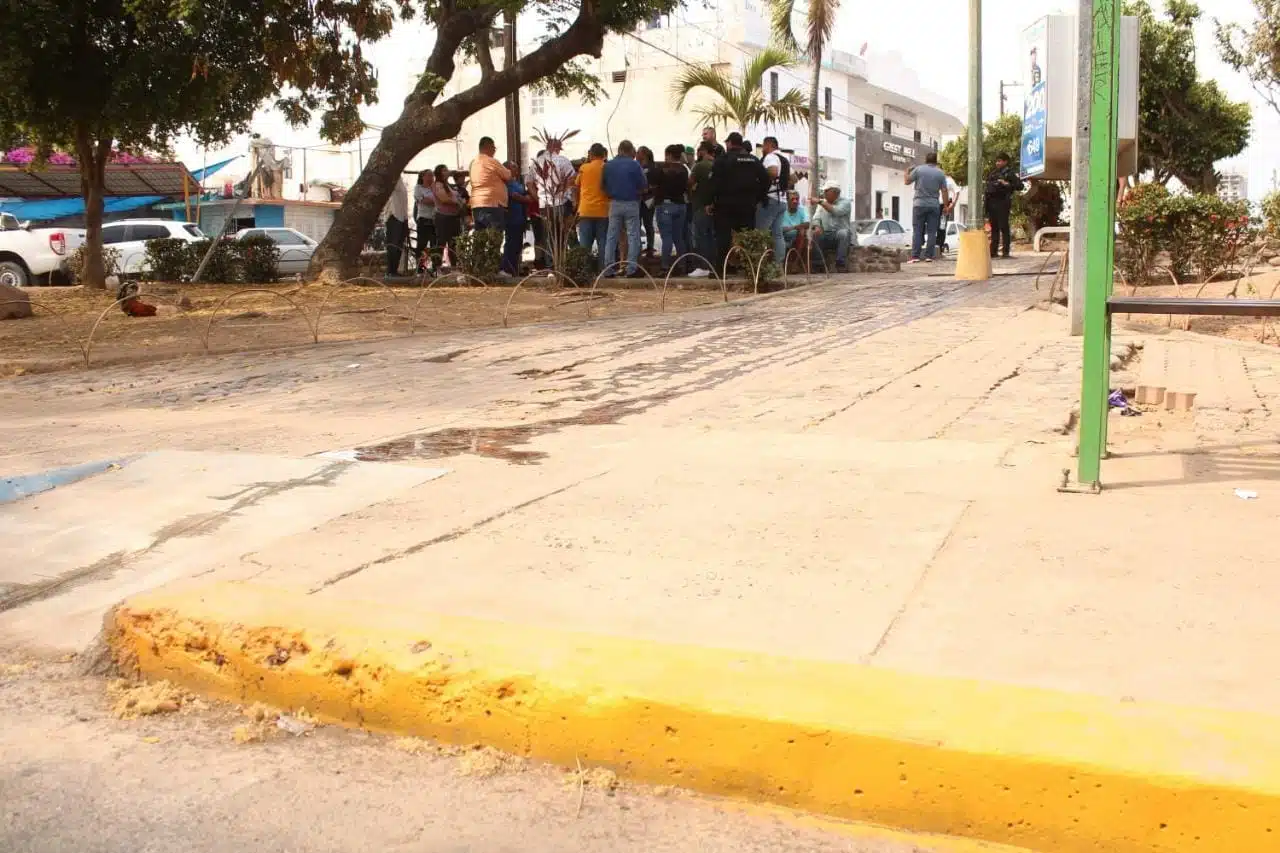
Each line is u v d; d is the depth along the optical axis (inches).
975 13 655.8
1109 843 89.0
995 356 335.0
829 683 103.7
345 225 711.1
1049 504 169.8
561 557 149.8
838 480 188.4
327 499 182.9
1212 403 250.1
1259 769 86.9
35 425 269.0
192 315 543.8
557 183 671.8
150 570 154.3
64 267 823.7
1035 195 910.4
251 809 98.6
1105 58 171.3
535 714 106.4
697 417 256.7
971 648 115.9
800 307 505.0
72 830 95.4
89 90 658.8
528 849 91.6
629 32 723.4
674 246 665.6
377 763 107.0
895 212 2204.7
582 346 396.2
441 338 429.7
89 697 121.8
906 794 94.3
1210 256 498.9
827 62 1881.2
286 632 119.6
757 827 95.0
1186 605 126.0
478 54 772.6
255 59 684.7
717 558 147.9
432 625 119.9
